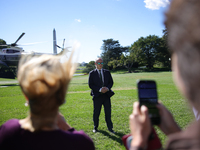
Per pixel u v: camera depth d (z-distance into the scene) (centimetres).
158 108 75
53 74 77
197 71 33
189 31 34
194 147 34
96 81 418
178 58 38
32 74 76
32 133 78
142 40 6938
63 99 84
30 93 76
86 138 91
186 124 439
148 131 57
